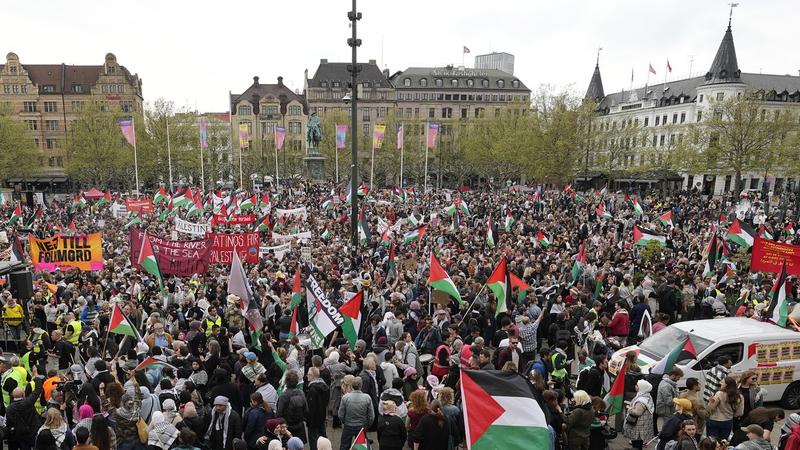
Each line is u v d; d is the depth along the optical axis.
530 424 7.36
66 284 19.84
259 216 38.28
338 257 24.72
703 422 9.88
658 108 102.62
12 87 99.19
